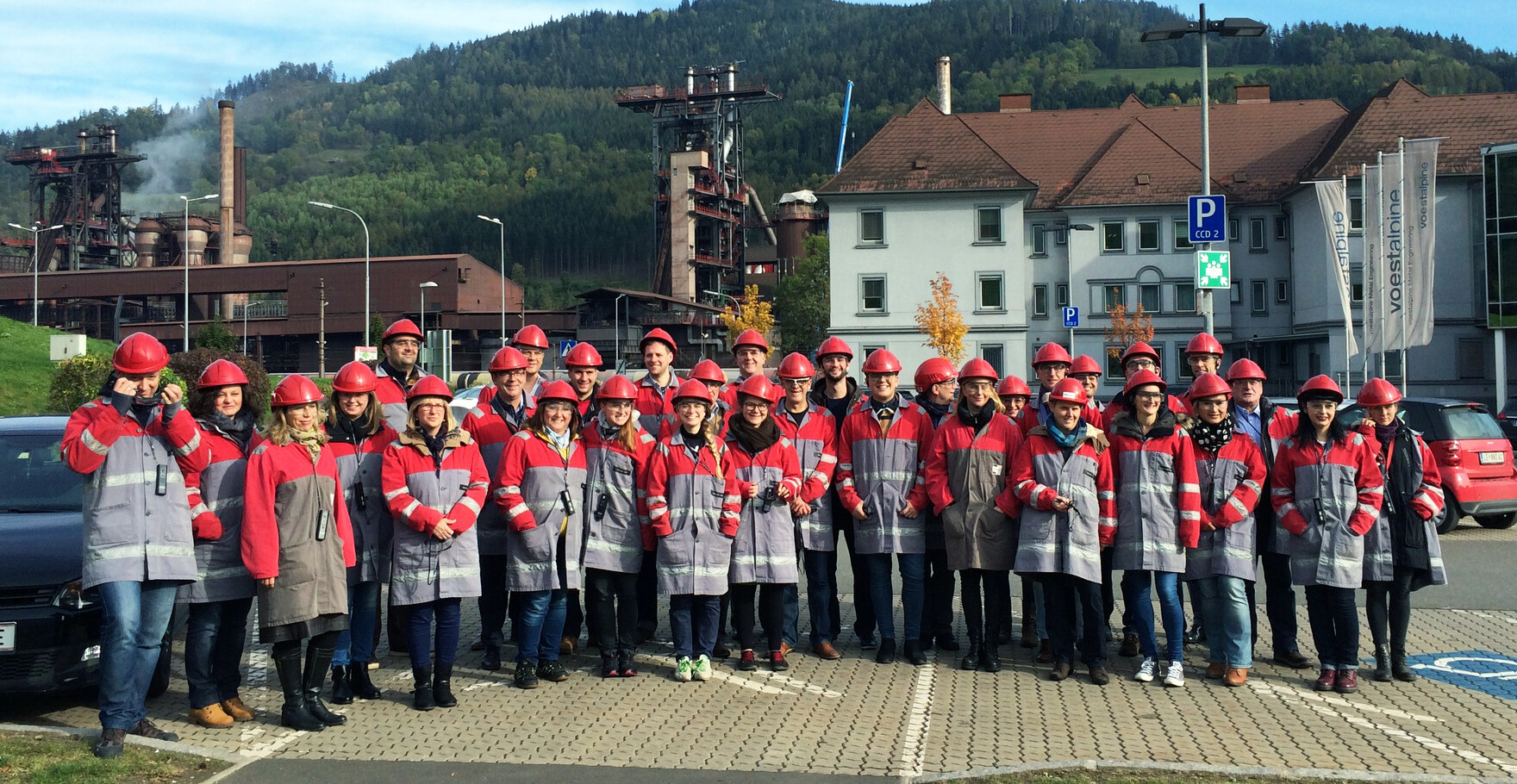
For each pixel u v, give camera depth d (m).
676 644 8.08
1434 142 29.66
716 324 89.94
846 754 6.19
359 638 7.49
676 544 7.99
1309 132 60.09
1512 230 41.12
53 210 117.88
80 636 6.78
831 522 8.80
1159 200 55.53
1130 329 54.25
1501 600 10.77
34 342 43.69
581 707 7.23
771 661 8.33
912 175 53.19
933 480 8.37
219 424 6.87
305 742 6.49
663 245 99.25
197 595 6.75
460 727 6.78
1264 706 7.29
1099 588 7.91
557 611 7.98
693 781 5.73
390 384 8.69
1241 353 56.53
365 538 7.53
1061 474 7.90
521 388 8.73
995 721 6.89
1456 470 14.73
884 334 53.06
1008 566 8.18
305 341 98.50
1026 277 57.75
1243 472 7.90
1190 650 8.94
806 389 8.82
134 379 6.30
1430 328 29.95
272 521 6.59
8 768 5.71
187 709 7.25
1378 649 7.94
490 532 8.38
